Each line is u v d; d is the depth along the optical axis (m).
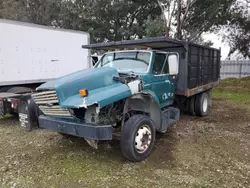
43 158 4.40
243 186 3.47
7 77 7.75
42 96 4.08
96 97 3.72
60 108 3.92
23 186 3.45
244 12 19.84
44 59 8.94
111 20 21.38
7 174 3.80
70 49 10.02
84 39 10.73
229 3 18.61
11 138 5.53
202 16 19.33
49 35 9.04
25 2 24.19
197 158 4.43
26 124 6.04
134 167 4.06
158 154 4.60
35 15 24.16
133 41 5.64
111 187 3.43
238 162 4.28
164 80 5.54
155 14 22.02
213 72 9.00
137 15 22.25
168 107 5.92
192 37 20.16
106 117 4.12
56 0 22.16
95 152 4.68
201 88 7.53
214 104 10.57
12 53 7.84
